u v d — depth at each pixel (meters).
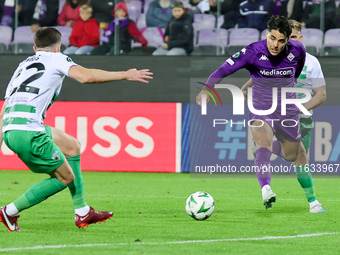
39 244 15.23
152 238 16.39
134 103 36.78
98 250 14.53
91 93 37.69
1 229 17.53
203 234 17.16
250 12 38.69
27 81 16.02
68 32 39.22
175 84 37.28
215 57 37.12
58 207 22.69
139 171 36.91
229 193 28.45
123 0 38.66
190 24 38.78
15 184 31.31
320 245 15.58
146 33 38.97
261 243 15.77
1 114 16.77
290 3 38.28
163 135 36.81
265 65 21.48
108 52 38.84
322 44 37.91
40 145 15.77
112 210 22.39
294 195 27.81
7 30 39.53
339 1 37.94
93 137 36.97
